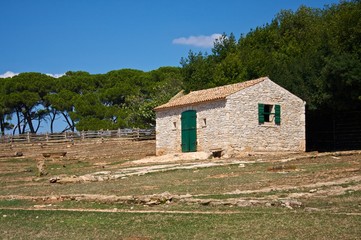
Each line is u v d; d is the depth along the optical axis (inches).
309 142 1877.5
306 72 1756.9
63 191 891.4
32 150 2222.0
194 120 1512.1
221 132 1402.6
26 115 3272.6
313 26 2434.8
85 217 621.3
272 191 731.4
